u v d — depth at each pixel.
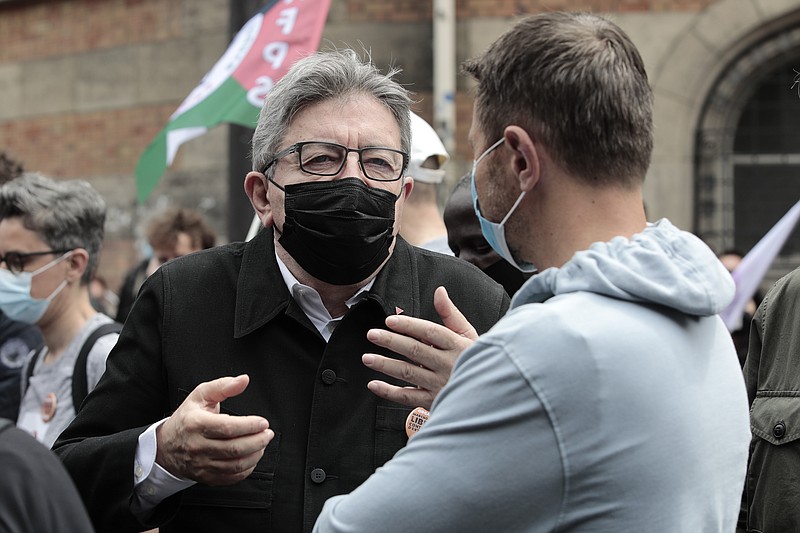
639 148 1.61
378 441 2.08
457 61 7.36
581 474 1.43
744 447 1.63
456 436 1.48
